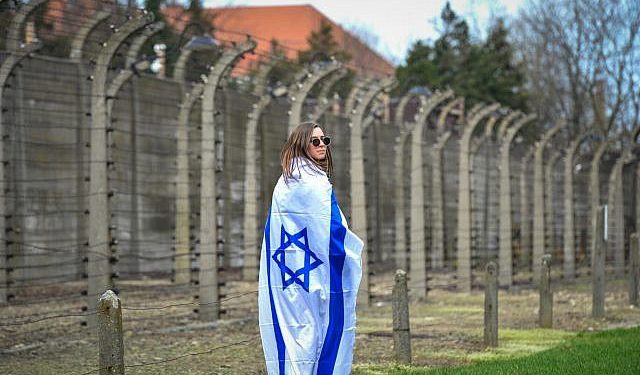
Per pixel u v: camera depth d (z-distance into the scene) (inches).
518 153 1192.2
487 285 443.2
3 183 581.3
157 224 821.2
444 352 425.7
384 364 387.9
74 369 373.7
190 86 834.8
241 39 1702.8
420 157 697.6
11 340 447.8
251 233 767.7
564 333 496.7
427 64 1665.8
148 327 500.4
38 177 705.0
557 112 1727.4
